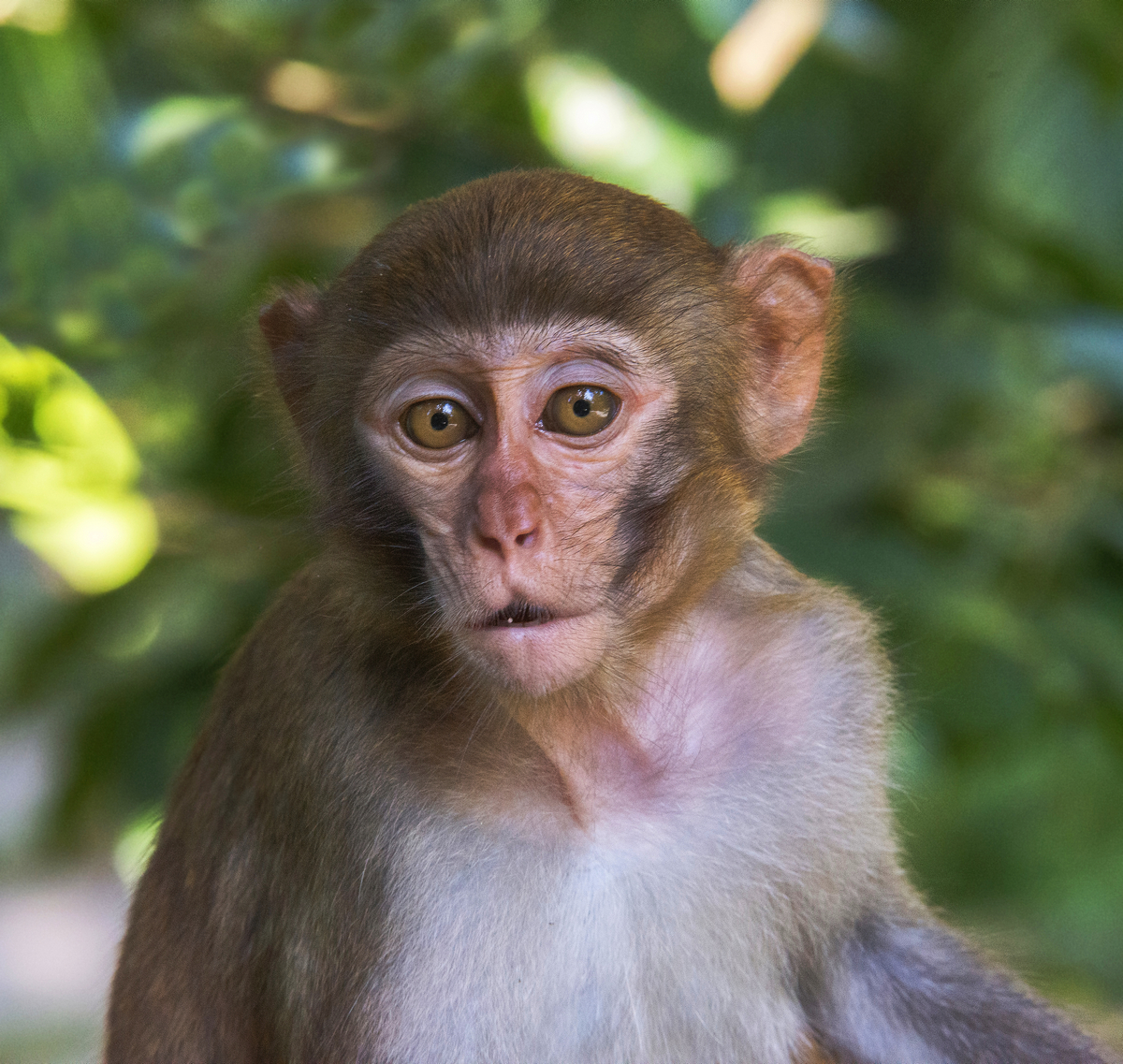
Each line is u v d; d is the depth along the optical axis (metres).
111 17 18.88
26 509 17.53
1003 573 19.44
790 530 17.78
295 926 12.17
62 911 32.28
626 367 11.52
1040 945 19.97
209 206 17.53
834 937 13.17
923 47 20.72
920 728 18.22
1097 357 18.58
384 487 11.84
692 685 12.45
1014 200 21.64
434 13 18.81
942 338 18.31
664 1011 12.17
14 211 17.25
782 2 17.05
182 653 18.84
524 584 11.30
